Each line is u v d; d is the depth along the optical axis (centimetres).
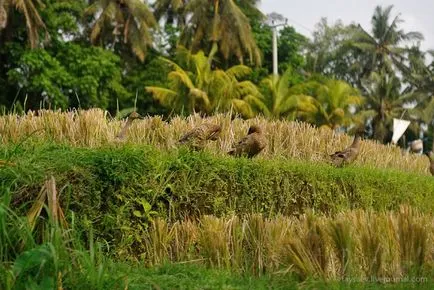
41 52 2583
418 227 628
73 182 589
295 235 631
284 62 3681
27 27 2525
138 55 3103
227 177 726
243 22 3247
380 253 614
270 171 771
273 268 613
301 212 811
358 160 1208
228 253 618
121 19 3089
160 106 3062
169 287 510
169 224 667
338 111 3042
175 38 3591
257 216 654
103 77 2822
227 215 705
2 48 2656
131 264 610
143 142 901
